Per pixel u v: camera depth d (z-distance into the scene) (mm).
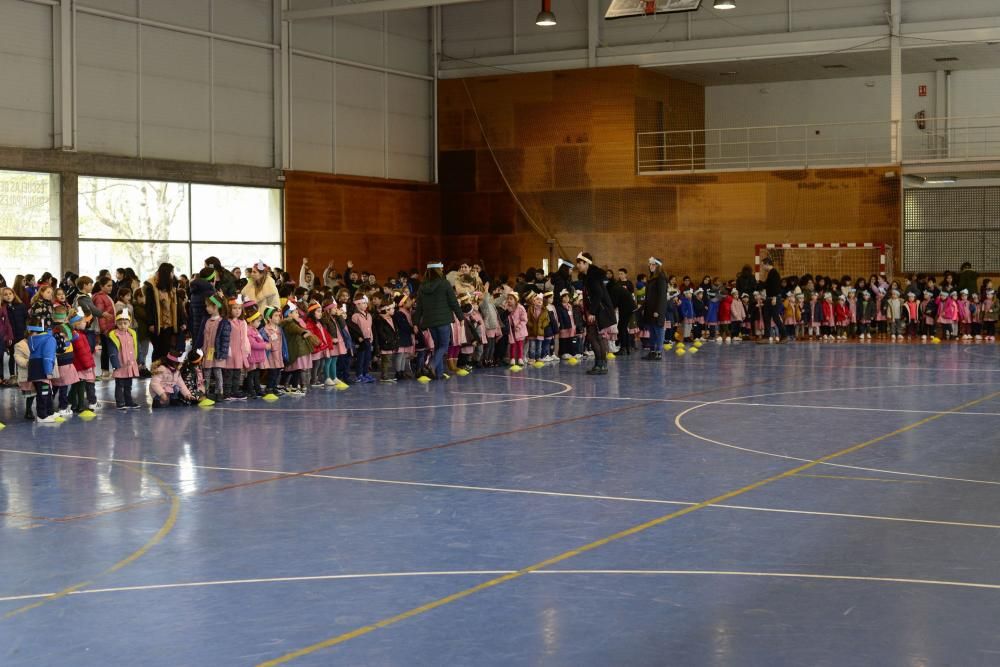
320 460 10828
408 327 18828
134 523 8117
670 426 13055
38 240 25656
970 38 32406
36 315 13688
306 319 17109
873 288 30109
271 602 6051
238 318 15781
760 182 34562
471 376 19812
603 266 36250
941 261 35875
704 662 5043
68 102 25906
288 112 32250
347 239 34375
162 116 28531
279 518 8234
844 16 33688
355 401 15883
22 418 14281
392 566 6805
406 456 11031
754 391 16875
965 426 12828
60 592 6309
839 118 38031
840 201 33844
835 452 11070
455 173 37938
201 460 10883
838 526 7777
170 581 6520
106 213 27281
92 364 14391
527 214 37094
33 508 8680
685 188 35375
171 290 18641
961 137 36812
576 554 7059
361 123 35062
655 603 5961
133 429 13117
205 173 29562
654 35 35656
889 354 24438
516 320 21188
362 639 5395
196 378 15688
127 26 27547
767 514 8195
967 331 29359
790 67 36062
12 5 24906
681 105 38500
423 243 37531
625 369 21109
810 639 5340
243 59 30953
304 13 31469
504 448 11500
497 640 5359
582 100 36250
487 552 7137
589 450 11328
